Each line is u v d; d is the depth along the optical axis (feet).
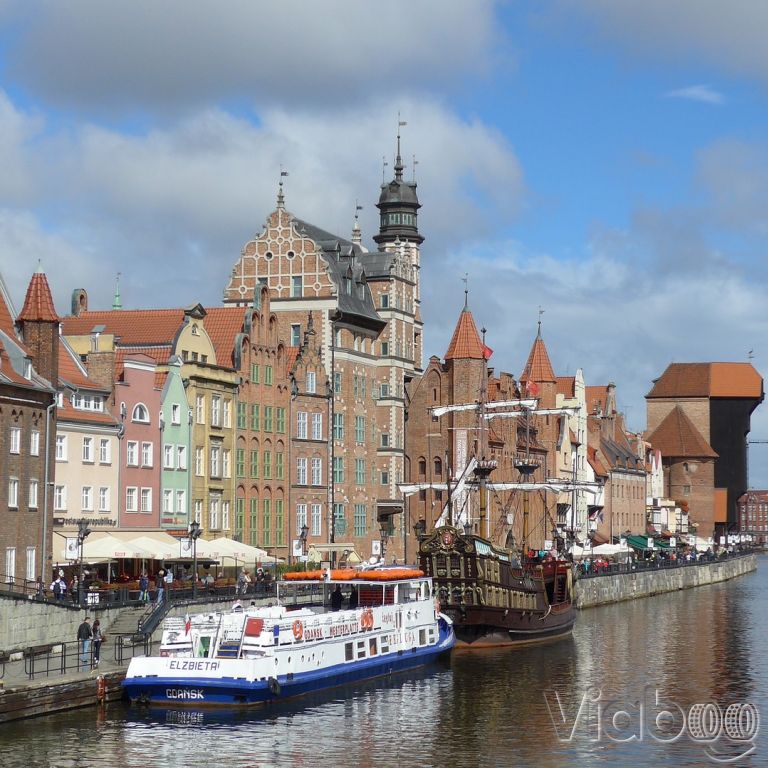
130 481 328.08
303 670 232.94
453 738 206.49
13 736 195.42
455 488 418.10
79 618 250.57
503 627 317.22
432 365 488.44
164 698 217.77
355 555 431.43
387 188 556.10
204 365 361.71
